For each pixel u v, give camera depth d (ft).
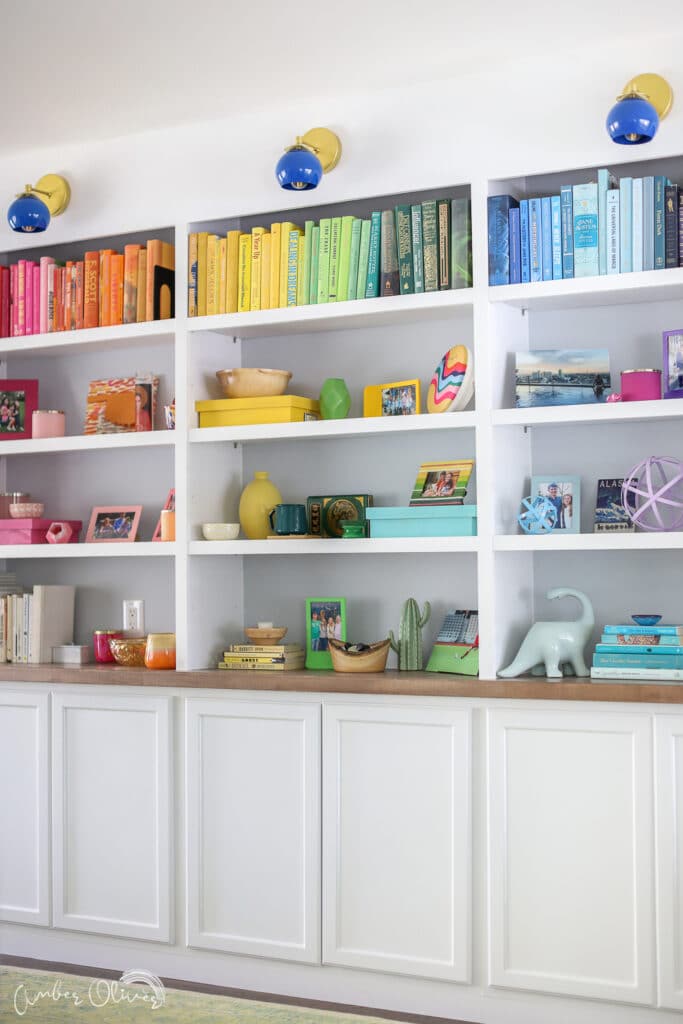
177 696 12.25
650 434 11.46
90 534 13.82
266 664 12.23
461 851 10.82
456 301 11.28
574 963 10.41
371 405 12.34
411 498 11.99
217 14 9.98
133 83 11.51
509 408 11.38
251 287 12.34
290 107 12.17
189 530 12.51
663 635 10.64
